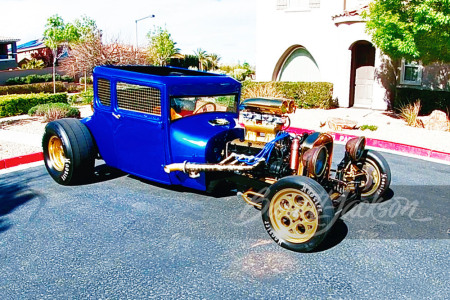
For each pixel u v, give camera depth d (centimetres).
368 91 1551
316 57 1619
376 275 397
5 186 645
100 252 438
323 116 1320
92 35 2384
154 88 542
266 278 391
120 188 630
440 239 471
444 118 1102
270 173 505
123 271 402
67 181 632
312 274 398
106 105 614
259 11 1730
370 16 1127
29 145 895
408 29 1080
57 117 1239
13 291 371
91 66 2345
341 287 377
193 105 571
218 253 436
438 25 1020
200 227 496
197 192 612
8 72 3716
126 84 573
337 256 432
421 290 373
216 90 586
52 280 388
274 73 1753
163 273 399
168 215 530
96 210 547
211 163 536
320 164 482
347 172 540
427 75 1395
